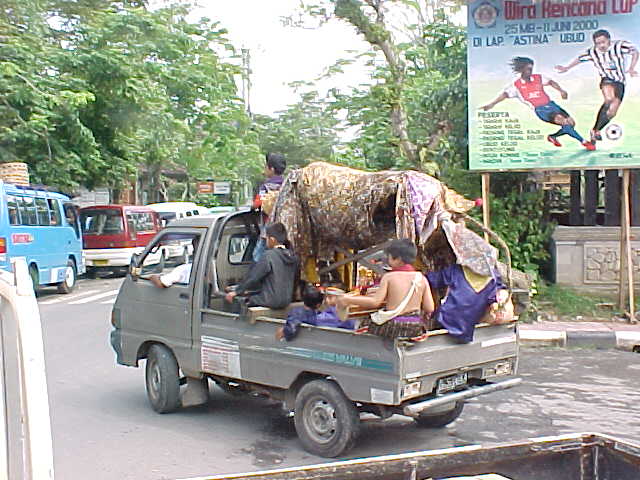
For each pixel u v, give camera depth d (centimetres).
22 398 222
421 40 1705
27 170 1850
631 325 1140
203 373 701
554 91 1185
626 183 1185
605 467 302
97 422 706
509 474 297
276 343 628
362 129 1973
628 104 1168
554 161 1194
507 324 640
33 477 215
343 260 680
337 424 587
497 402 775
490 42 1197
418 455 288
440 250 644
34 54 1948
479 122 1208
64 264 1822
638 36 1158
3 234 1526
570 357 998
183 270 724
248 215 750
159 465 589
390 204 647
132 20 2203
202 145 3108
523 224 1295
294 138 3866
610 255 1269
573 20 1172
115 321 780
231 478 269
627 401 779
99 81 2095
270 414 734
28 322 224
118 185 2302
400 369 543
